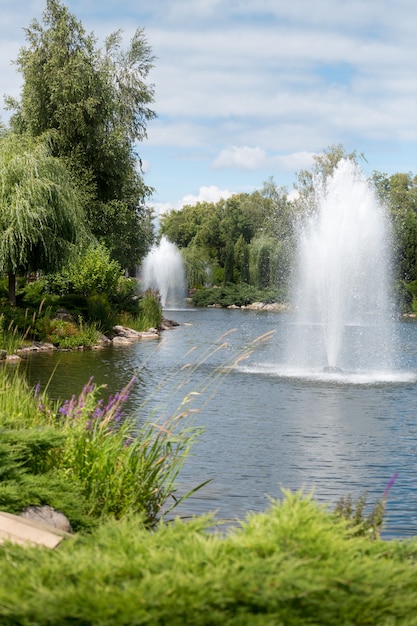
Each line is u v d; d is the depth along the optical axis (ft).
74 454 24.08
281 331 133.69
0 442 21.50
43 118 135.13
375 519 19.06
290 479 32.96
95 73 137.18
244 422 46.68
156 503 24.72
